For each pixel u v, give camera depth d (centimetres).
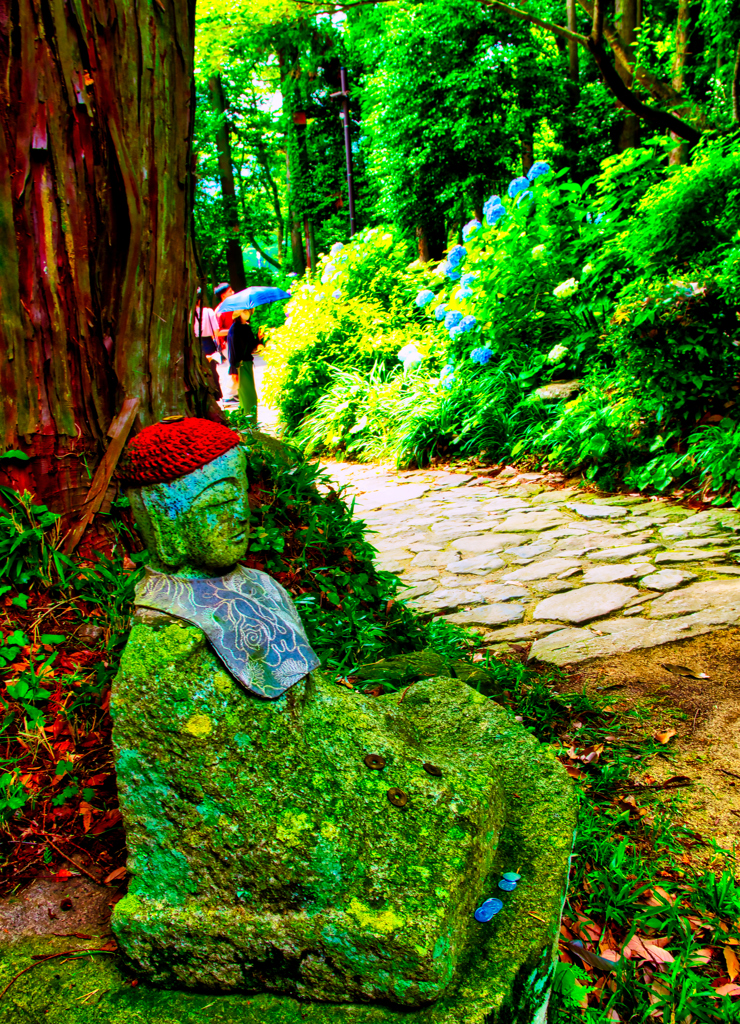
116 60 279
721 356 641
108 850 193
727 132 822
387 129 1291
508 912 152
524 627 412
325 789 137
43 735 219
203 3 920
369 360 1102
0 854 191
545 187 941
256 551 323
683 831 238
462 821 143
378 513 706
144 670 130
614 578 464
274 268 3012
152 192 297
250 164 2686
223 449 135
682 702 315
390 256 1205
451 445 873
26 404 268
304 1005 135
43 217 265
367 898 132
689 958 193
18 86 256
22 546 260
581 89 1278
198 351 346
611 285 773
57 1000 143
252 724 134
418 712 225
